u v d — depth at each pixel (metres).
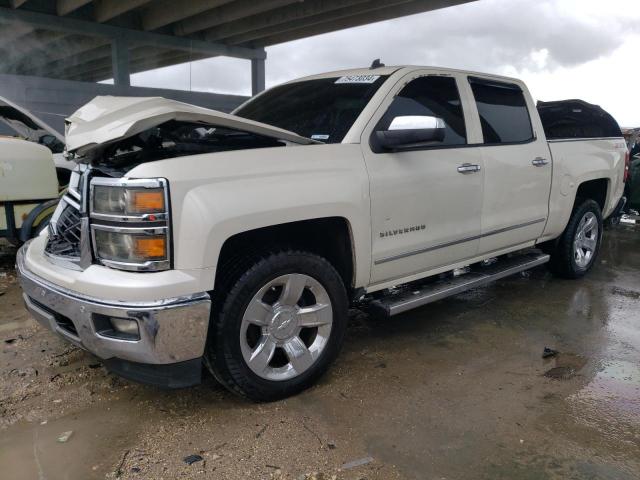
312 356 3.02
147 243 2.42
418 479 2.34
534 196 4.41
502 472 2.39
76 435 2.64
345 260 3.19
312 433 2.67
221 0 12.00
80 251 2.68
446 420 2.80
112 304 2.40
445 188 3.56
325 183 2.89
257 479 2.34
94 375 3.25
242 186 2.62
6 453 2.49
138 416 2.82
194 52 16.09
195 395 3.03
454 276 4.04
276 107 3.87
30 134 6.36
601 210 5.58
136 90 15.21
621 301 4.74
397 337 3.90
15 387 3.09
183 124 2.96
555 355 3.61
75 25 13.62
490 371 3.37
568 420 2.81
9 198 5.10
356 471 2.39
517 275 5.54
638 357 3.59
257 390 2.82
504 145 4.12
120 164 2.76
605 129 5.57
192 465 2.42
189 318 2.47
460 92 3.87
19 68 13.86
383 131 3.12
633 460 2.49
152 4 13.90
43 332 3.90
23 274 2.95
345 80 3.72
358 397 3.03
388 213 3.23
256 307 2.74
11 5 12.54
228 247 2.80
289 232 3.06
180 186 2.46
